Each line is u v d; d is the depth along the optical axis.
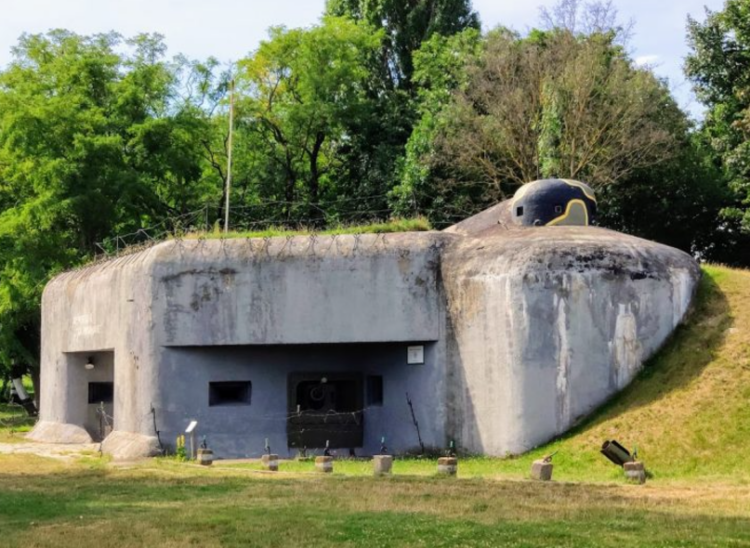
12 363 37.44
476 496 13.71
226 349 22.27
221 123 42.28
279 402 22.39
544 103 36.03
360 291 21.41
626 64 37.75
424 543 10.35
